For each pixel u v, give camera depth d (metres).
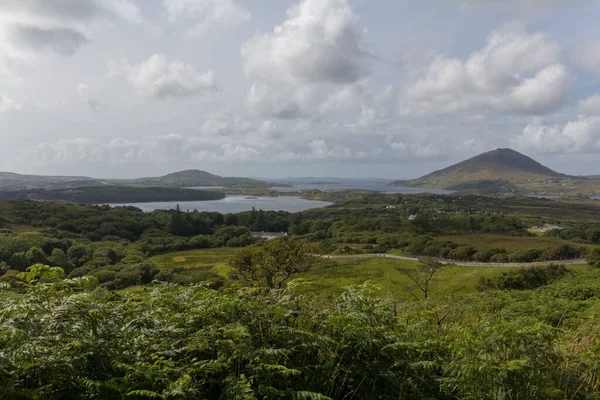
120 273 48.56
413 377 3.96
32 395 2.86
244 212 145.25
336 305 4.88
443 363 4.32
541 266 42.47
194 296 4.97
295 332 4.09
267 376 3.38
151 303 4.76
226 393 3.21
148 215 127.44
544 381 3.96
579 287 19.30
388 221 139.25
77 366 3.18
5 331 3.05
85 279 3.95
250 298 4.63
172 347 3.81
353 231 123.75
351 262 63.53
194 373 3.47
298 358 4.08
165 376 3.22
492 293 22.25
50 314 3.58
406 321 5.71
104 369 3.28
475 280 38.12
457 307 10.51
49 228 89.94
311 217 164.00
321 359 4.10
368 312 4.55
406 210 190.75
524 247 83.38
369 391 3.86
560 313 10.27
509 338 4.21
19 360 3.02
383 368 3.95
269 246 24.75
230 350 3.78
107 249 71.38
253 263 23.94
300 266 24.91
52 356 3.13
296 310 4.71
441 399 3.97
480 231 129.00
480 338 4.27
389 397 3.88
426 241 91.88
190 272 48.16
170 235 109.50
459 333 4.56
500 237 107.44
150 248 90.50
